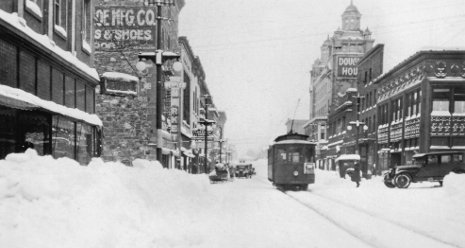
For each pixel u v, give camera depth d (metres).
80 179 7.16
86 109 20.72
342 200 18.59
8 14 12.58
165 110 36.06
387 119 49.38
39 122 14.48
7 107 12.93
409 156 41.81
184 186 12.91
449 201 16.16
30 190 5.86
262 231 9.66
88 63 21.56
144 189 9.70
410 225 11.08
